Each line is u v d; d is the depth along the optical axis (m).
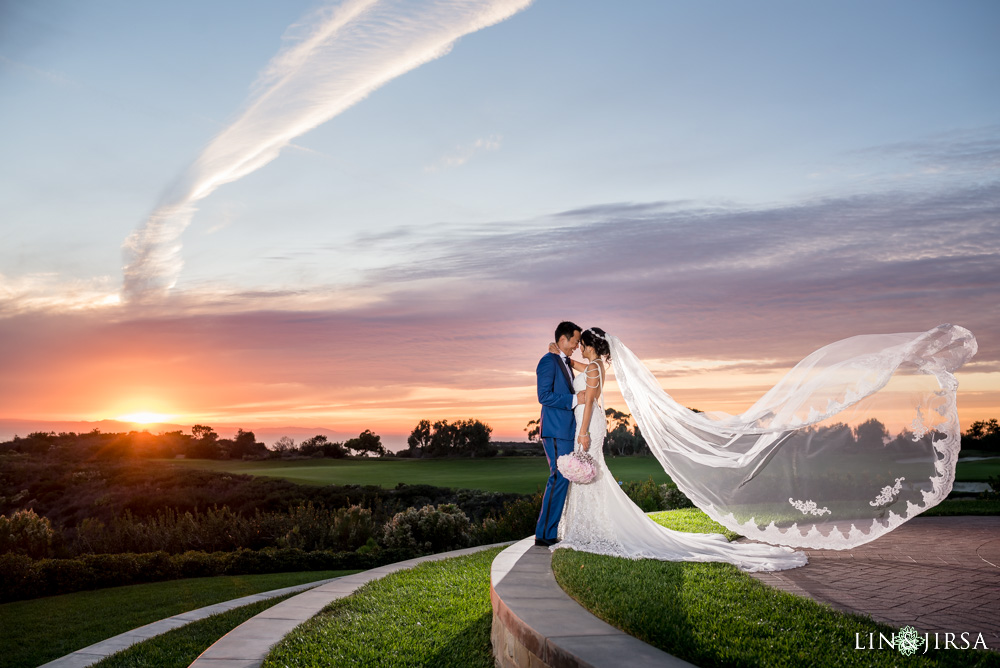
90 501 45.06
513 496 36.34
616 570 5.68
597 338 7.02
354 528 18.50
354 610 6.58
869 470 6.03
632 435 38.59
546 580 5.52
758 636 4.00
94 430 72.31
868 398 6.01
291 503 38.75
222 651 5.68
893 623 4.30
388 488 41.06
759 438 6.44
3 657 7.94
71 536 22.42
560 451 7.06
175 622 8.77
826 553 6.71
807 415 6.19
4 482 50.38
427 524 17.30
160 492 44.91
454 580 7.45
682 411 6.76
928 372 5.85
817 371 6.24
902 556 6.52
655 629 4.08
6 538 15.44
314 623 6.24
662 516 9.89
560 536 7.12
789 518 6.27
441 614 6.23
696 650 3.75
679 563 6.04
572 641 3.92
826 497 6.15
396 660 5.20
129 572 13.16
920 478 5.85
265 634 6.14
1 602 11.37
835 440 6.16
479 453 83.12
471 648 5.30
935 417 5.81
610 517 6.86
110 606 10.78
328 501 38.66
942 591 5.11
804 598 4.75
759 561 6.09
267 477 50.53
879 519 5.97
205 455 77.44
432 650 5.34
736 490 6.50
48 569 12.21
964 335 5.68
